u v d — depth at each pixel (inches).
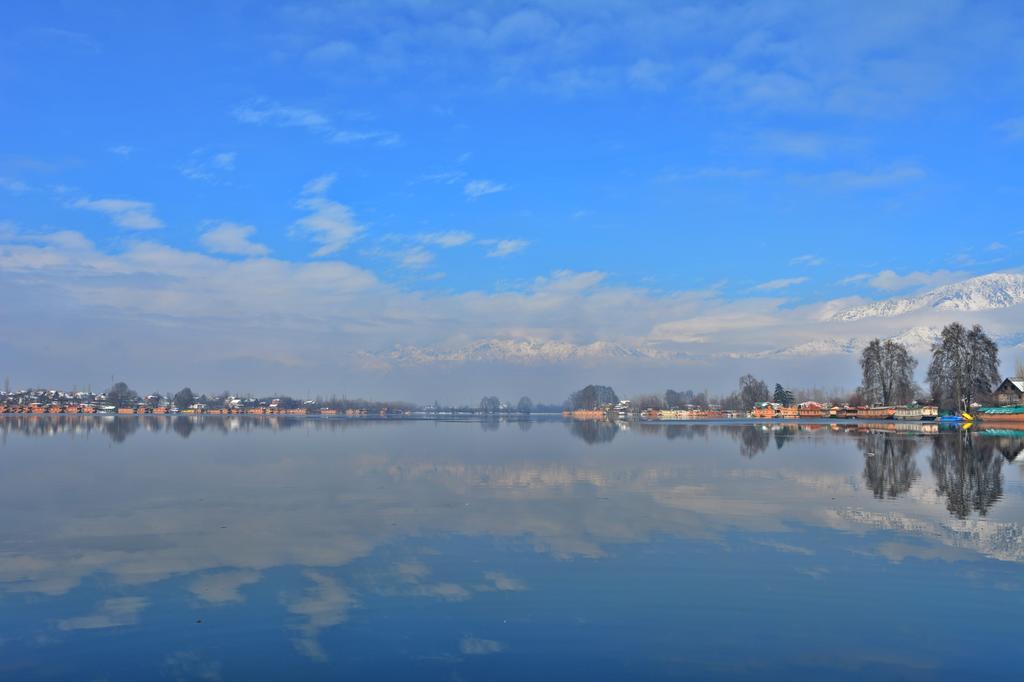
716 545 1042.7
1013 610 755.4
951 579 863.1
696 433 4552.2
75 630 715.4
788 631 700.7
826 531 1134.4
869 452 2682.1
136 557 999.0
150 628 719.7
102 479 1898.4
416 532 1149.7
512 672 612.7
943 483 1716.3
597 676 604.4
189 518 1290.6
